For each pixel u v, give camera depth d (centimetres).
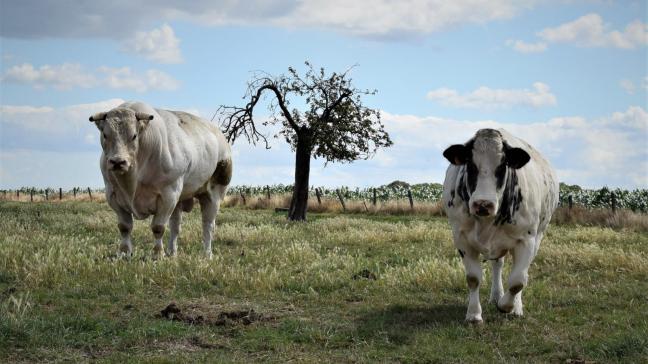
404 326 858
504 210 816
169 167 1276
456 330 827
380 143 2736
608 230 1984
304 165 2666
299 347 768
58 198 4903
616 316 905
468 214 832
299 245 1468
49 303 940
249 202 3600
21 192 6006
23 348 714
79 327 792
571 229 2159
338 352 752
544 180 909
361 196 4262
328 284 1102
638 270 1220
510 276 850
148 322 833
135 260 1196
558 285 1145
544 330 838
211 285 1073
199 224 1994
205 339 784
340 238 1730
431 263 1177
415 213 3123
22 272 1093
